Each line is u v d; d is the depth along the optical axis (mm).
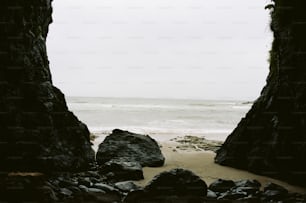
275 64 17844
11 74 14047
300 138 14477
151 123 43406
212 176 15648
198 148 23109
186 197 11367
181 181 11711
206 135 31109
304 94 14562
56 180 12609
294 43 15609
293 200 11383
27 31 15164
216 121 48812
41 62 16062
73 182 12688
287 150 14945
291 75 15750
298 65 15336
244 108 92500
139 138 18750
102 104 100938
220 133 32906
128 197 11000
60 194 10961
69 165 15031
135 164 15352
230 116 60531
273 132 16172
